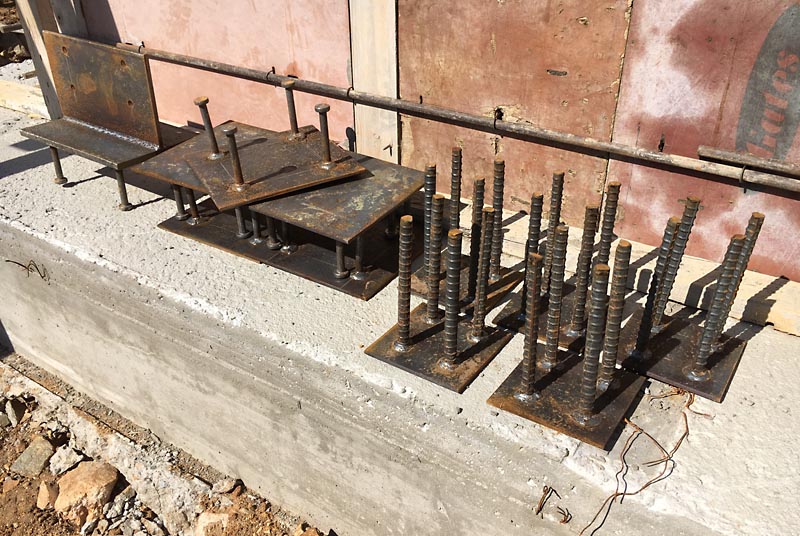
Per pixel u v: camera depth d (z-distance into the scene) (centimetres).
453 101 416
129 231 436
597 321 263
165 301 379
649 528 263
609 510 270
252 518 408
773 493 259
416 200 447
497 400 302
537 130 388
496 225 360
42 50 561
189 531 423
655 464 271
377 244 416
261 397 369
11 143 561
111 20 552
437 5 392
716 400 297
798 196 329
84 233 433
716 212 357
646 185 373
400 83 432
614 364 292
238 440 405
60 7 565
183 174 415
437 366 322
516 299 362
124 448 454
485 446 294
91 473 444
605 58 353
